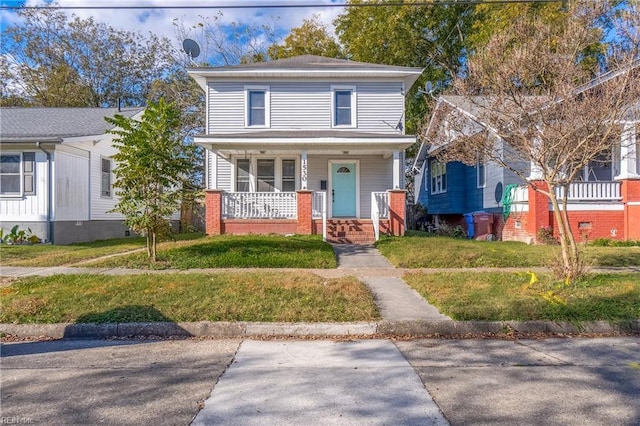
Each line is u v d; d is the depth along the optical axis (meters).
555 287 7.37
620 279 8.02
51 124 18.02
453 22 27.23
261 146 15.27
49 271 9.63
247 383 4.11
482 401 3.71
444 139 11.03
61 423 3.35
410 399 3.75
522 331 5.86
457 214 20.66
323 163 17.19
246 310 6.25
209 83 16.70
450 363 4.69
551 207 13.91
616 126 7.27
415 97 26.61
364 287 7.63
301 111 16.77
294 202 14.96
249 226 14.84
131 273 9.17
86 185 17.30
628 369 4.49
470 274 8.84
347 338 5.67
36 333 5.77
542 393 3.88
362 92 16.78
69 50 30.31
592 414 3.48
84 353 5.07
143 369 4.52
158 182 10.18
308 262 10.34
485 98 8.77
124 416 3.46
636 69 7.14
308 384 4.09
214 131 16.66
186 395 3.85
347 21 28.33
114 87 32.19
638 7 8.18
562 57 7.51
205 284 7.67
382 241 13.14
